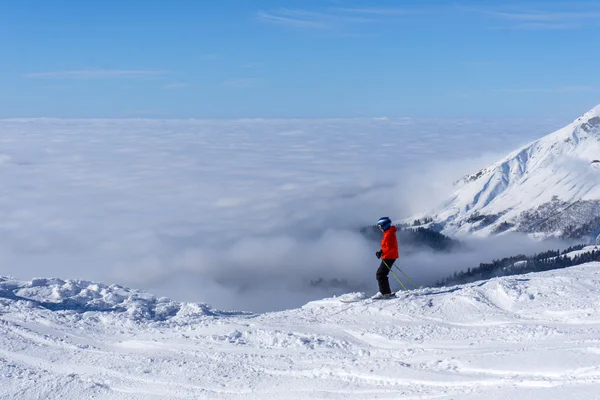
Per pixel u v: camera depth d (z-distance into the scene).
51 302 13.71
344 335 9.49
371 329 9.66
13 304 12.98
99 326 11.50
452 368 7.23
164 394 7.72
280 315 11.42
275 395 7.25
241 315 12.98
